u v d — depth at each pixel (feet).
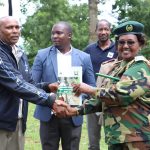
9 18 15.51
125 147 13.12
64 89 16.30
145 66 12.95
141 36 13.38
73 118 18.16
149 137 12.87
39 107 18.29
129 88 12.72
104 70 14.76
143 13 94.99
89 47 22.72
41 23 102.17
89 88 14.20
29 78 16.62
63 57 18.12
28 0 108.78
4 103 15.43
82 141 28.84
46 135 18.29
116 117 13.10
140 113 12.94
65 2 106.01
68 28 18.21
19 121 16.25
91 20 60.95
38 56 18.40
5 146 15.80
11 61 15.53
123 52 13.37
